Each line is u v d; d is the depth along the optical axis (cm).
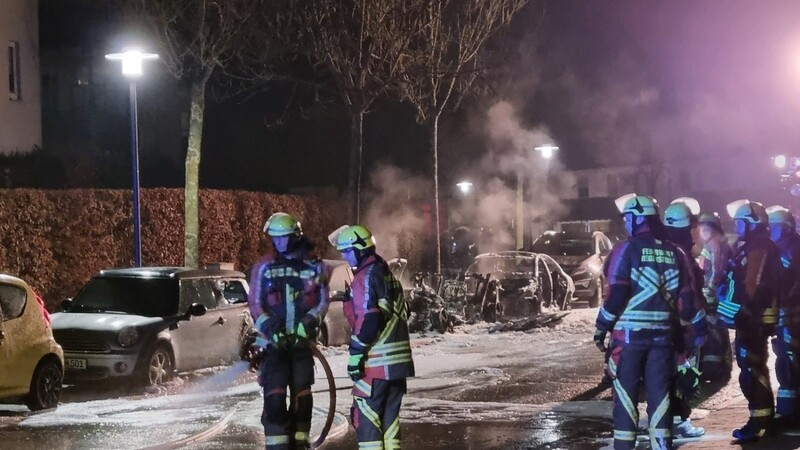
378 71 2414
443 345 1894
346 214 2812
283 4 2283
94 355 1358
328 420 820
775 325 905
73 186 2448
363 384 752
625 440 765
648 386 768
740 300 902
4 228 1745
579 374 1470
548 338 2009
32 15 2672
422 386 1350
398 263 2416
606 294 772
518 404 1196
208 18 2064
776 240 946
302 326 802
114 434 1016
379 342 754
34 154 2439
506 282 2428
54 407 1218
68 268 1880
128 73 1711
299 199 2638
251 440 986
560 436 988
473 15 2575
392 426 762
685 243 956
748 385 904
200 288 1538
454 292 2298
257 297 811
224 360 1556
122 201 2008
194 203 2017
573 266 2816
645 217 771
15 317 1173
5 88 2547
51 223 1842
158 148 3412
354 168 2442
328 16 2344
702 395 1212
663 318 760
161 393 1384
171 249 2148
